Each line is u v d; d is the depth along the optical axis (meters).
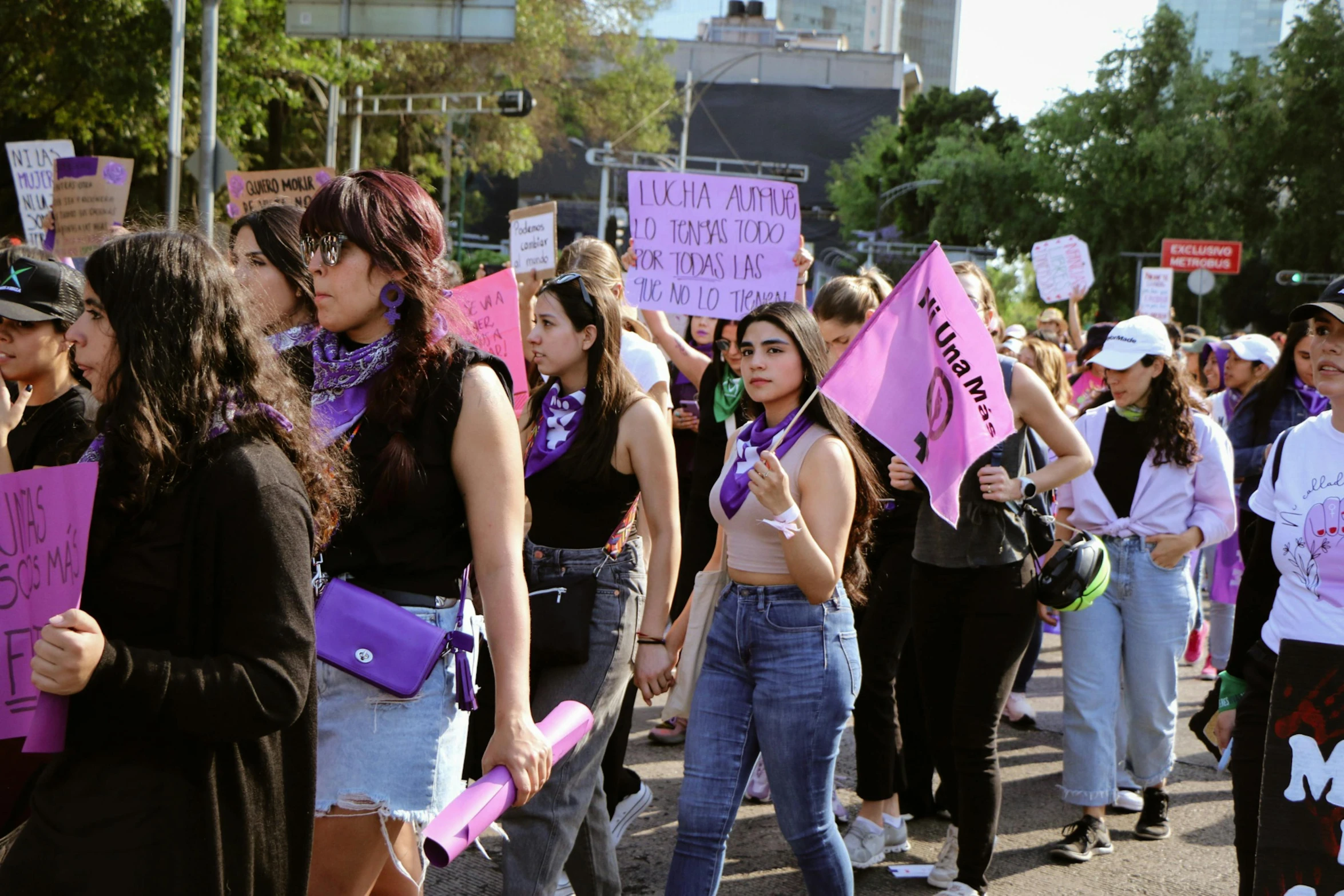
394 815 2.38
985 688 4.02
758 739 3.43
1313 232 43.09
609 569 3.53
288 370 2.21
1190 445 4.56
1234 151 44.19
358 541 2.41
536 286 6.42
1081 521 4.73
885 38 170.88
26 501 1.93
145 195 24.34
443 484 2.40
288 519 1.97
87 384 3.81
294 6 15.72
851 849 4.44
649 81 46.34
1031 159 49.00
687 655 3.57
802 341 3.52
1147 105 46.50
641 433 3.53
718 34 102.06
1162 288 20.28
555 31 39.31
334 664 2.36
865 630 4.50
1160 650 4.66
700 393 5.47
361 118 34.88
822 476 3.41
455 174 44.22
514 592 2.35
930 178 52.16
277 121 29.23
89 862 1.89
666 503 3.58
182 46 15.09
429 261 2.40
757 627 3.40
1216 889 4.36
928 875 4.34
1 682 1.96
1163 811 4.86
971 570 4.05
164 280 1.99
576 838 3.57
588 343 3.55
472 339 2.93
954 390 3.74
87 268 2.04
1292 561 3.14
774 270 6.17
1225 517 4.64
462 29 15.65
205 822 1.94
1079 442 4.11
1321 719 2.82
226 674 1.88
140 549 1.94
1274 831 2.84
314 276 2.41
